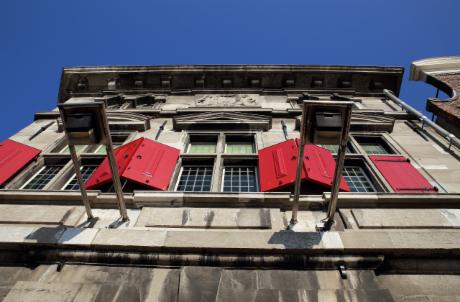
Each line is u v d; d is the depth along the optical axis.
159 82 12.84
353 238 4.30
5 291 3.98
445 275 4.24
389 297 3.68
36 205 5.46
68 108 4.12
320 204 5.27
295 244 4.19
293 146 6.59
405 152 7.55
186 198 5.32
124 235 4.40
